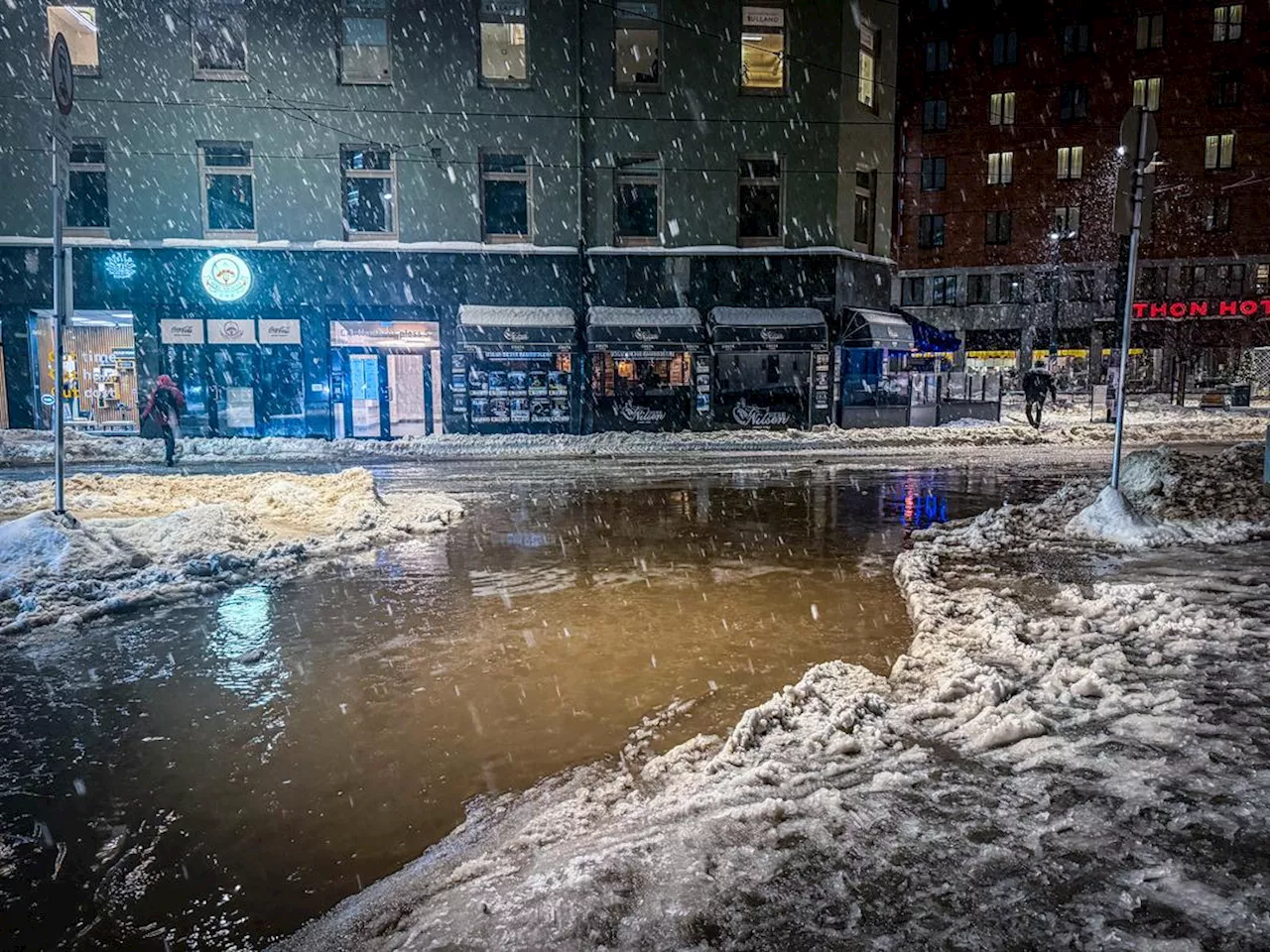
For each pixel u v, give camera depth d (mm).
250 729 4887
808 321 24734
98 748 4648
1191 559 7844
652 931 2674
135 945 3004
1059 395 46312
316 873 3449
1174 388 42094
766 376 25406
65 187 8773
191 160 23000
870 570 8648
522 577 8500
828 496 14117
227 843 3684
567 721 4945
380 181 24016
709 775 3906
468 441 22594
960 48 50750
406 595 7832
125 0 22500
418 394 24875
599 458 20109
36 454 19891
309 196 23375
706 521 11781
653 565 8992
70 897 3299
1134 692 4465
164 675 5766
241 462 19578
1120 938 2494
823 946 2543
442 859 3514
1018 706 4312
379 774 4328
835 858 3039
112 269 22906
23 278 22719
